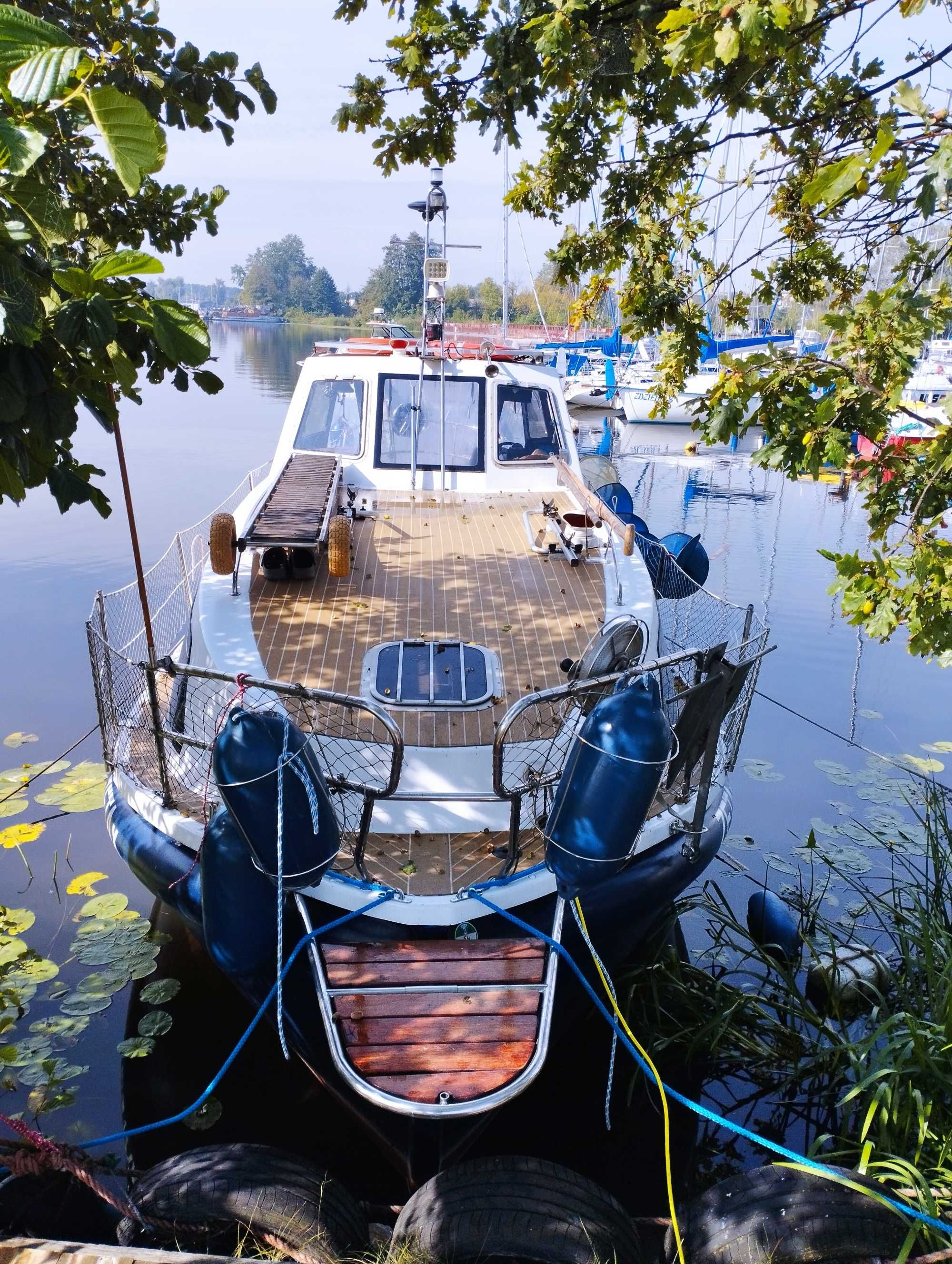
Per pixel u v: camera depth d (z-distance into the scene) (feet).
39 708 28.25
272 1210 11.07
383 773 14.01
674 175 18.11
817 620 39.09
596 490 26.76
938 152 9.50
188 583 20.31
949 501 12.57
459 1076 10.88
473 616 17.15
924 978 17.39
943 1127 13.05
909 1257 10.69
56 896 19.79
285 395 100.07
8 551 43.01
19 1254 9.83
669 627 22.84
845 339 12.69
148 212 18.35
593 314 21.22
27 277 7.70
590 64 14.89
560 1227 10.68
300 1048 12.71
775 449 13.01
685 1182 13.82
